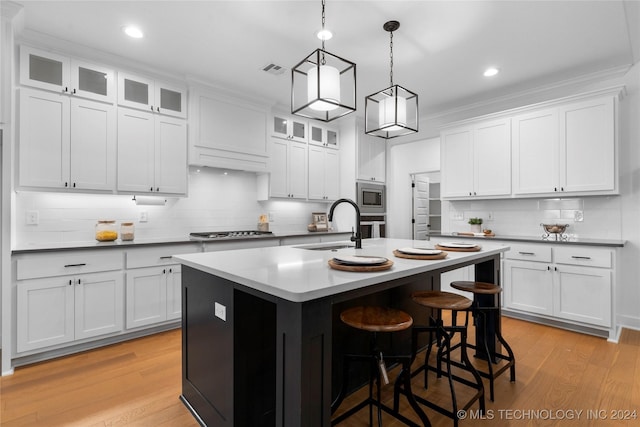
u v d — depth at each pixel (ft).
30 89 8.17
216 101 11.66
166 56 9.52
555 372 7.36
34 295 7.63
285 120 14.06
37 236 9.02
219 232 12.71
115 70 9.55
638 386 6.73
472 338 9.47
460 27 8.12
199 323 5.64
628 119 10.17
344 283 3.96
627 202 10.20
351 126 15.58
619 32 8.33
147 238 10.96
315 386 3.78
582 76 10.82
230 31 8.28
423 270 5.15
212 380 5.24
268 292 3.88
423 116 15.05
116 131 9.53
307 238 13.43
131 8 7.33
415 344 6.23
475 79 11.13
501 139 11.88
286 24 7.98
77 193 9.08
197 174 12.28
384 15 7.62
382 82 11.41
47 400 6.21
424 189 19.88
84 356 8.11
